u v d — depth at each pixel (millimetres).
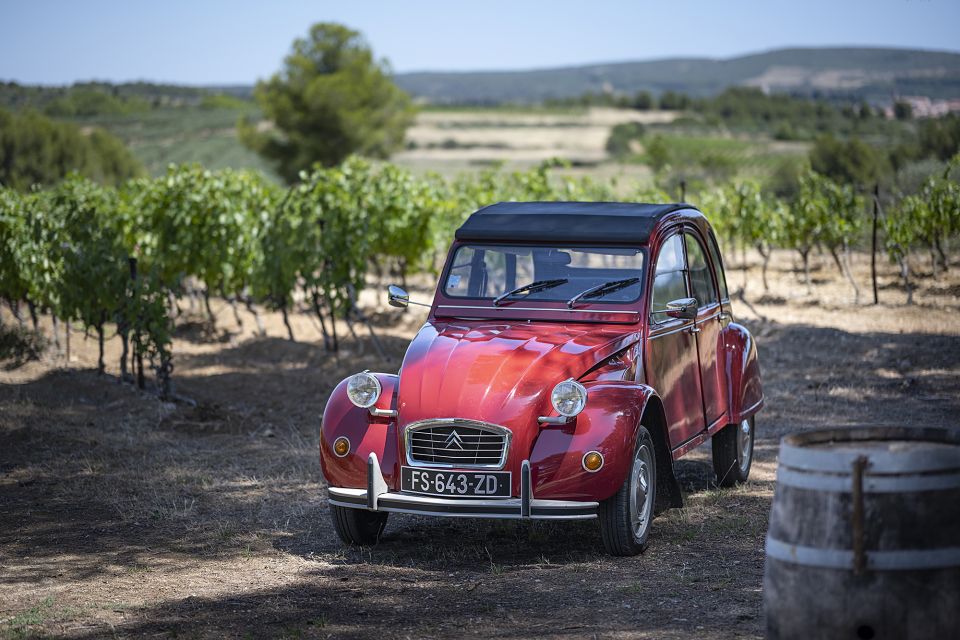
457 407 5383
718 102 157750
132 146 104812
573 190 19812
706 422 6898
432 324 6395
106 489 7465
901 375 11148
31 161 69938
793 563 3330
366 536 5965
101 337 11906
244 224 15211
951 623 3168
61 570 5559
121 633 4484
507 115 180875
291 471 7977
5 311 17359
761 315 15742
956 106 70562
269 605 4871
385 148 71625
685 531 6125
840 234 17938
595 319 6160
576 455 5301
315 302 13695
